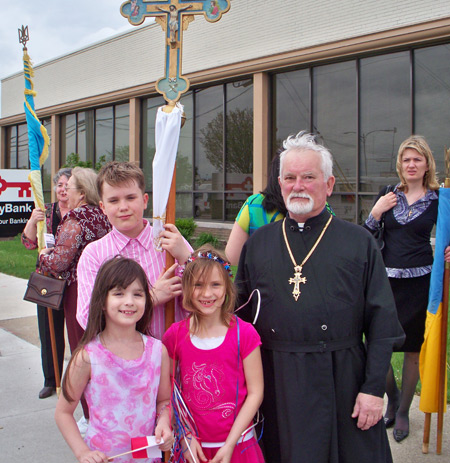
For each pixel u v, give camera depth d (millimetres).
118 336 2225
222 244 13102
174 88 2590
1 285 8922
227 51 12914
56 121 19312
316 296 2254
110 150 17422
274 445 2355
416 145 3455
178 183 14844
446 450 3334
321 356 2238
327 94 11352
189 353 2256
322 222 2363
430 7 9531
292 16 11617
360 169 10906
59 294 3504
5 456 3432
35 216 4266
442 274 3273
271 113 12359
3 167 22938
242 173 13094
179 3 2590
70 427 2170
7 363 5117
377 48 10133
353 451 2240
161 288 2459
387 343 2229
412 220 3471
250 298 2467
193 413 2238
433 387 3262
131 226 2518
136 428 2186
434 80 9703
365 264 2307
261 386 2260
